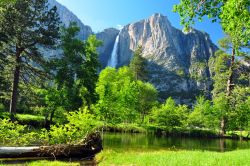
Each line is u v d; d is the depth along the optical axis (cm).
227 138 6109
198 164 1606
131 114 6288
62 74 4700
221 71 6222
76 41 5000
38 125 4322
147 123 7750
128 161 1819
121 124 6394
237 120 5912
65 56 4947
